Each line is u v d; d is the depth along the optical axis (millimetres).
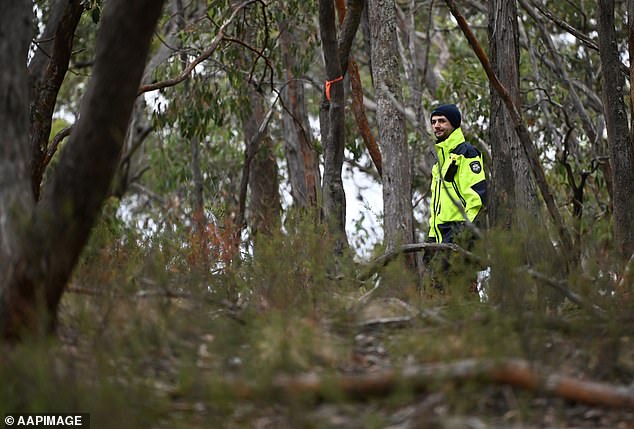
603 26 15453
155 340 8570
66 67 14625
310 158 24844
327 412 7117
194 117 23375
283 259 10750
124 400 6863
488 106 26016
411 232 16578
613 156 15203
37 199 14523
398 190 16594
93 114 7855
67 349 8062
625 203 14930
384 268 10750
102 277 9711
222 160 31375
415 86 27594
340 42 16781
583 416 7168
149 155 33594
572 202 21938
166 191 30828
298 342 8312
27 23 8117
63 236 7762
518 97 15703
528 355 7980
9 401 6910
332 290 10664
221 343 8258
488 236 10195
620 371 8289
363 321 9703
